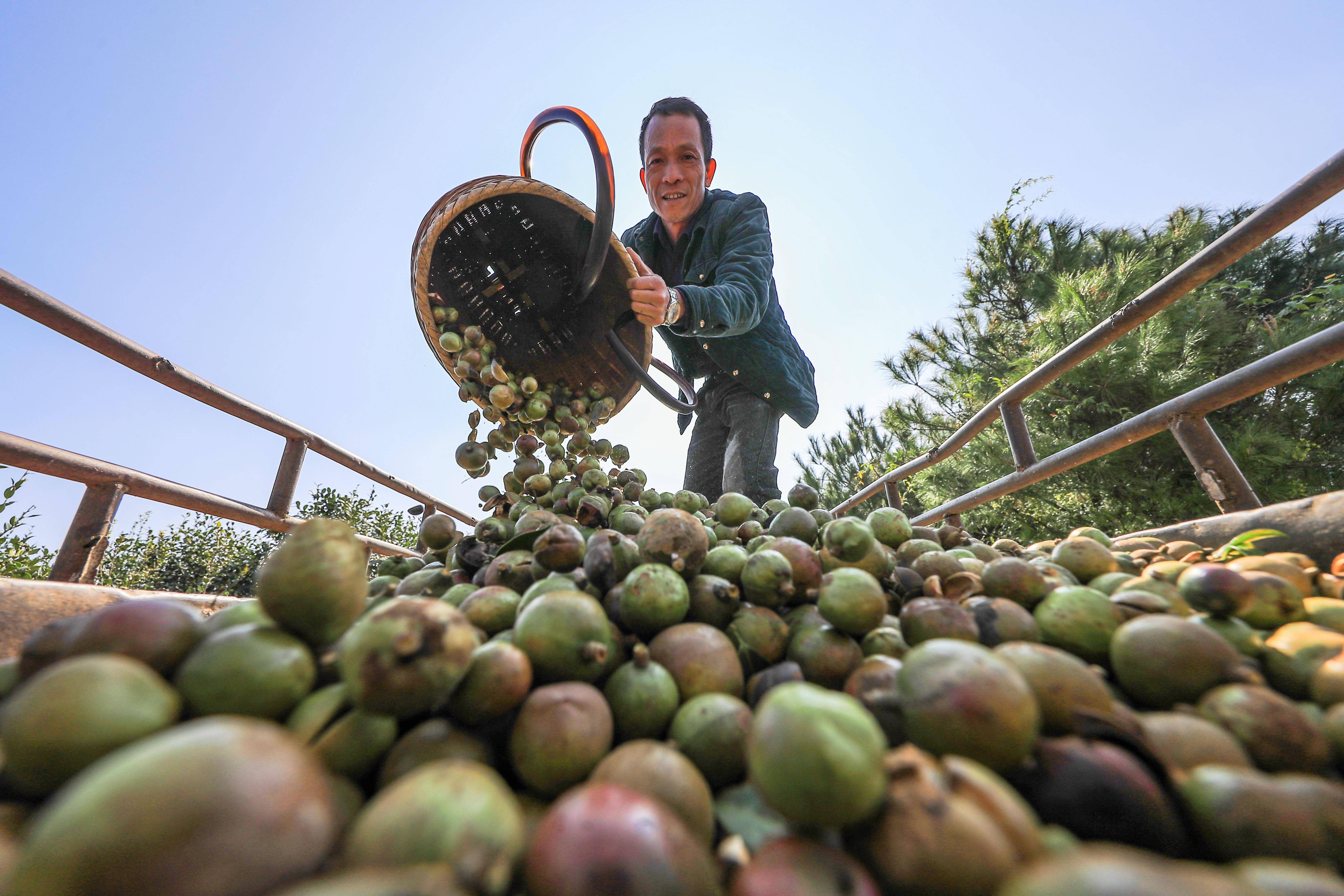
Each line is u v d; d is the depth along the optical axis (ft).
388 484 15.28
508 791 2.64
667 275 19.08
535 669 3.91
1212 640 3.68
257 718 2.95
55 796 2.53
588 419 12.50
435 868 1.96
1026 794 2.84
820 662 4.41
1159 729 3.21
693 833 2.80
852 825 2.46
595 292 12.10
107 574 31.73
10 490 15.79
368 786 3.24
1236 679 3.53
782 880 2.25
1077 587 4.70
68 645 3.11
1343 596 4.88
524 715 3.37
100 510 7.88
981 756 2.82
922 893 2.21
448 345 10.77
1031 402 35.50
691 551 5.28
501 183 9.96
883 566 5.85
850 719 2.65
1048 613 4.57
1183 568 5.70
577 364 13.12
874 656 4.43
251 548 35.53
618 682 3.93
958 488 38.63
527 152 11.32
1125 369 31.99
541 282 12.03
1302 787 2.58
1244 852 2.44
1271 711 3.17
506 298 12.14
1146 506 31.12
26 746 2.42
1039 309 44.14
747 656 4.70
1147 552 6.77
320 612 3.34
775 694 2.87
